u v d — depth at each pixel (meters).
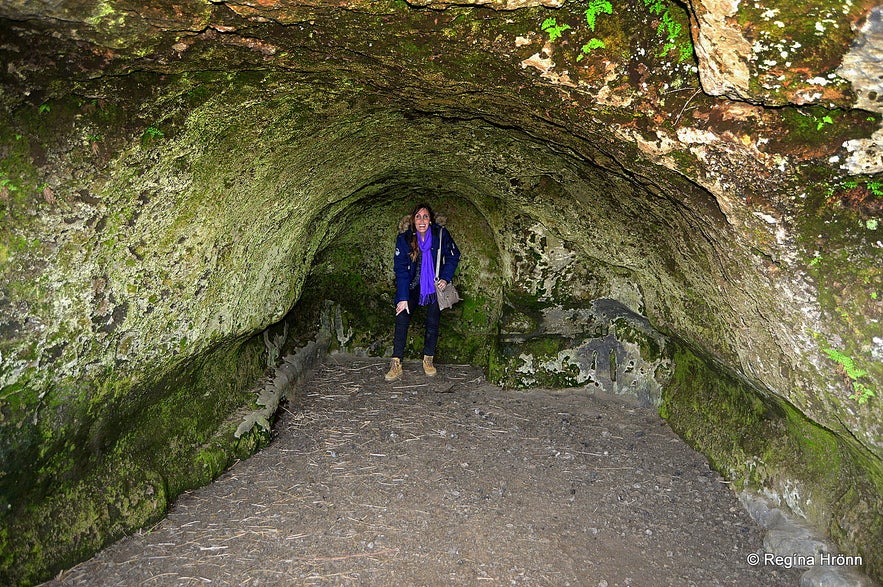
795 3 1.86
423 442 4.88
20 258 2.54
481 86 2.98
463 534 3.64
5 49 2.21
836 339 2.62
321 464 4.48
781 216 2.53
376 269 6.74
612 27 2.41
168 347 3.57
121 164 2.74
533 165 4.30
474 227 6.45
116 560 3.28
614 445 4.82
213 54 2.62
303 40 2.66
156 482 3.72
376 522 3.75
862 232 2.42
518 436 5.00
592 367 5.85
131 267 3.08
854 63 1.93
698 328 4.07
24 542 2.98
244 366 5.07
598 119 2.79
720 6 1.95
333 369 6.48
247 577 3.22
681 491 4.13
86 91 2.50
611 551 3.51
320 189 4.59
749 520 3.79
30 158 2.46
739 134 2.37
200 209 3.33
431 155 4.72
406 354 6.77
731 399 4.46
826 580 3.03
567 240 5.12
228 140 3.20
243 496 4.00
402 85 3.17
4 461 2.77
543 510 3.92
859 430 2.73
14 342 2.60
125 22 2.27
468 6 2.37
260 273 4.41
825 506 3.37
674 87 2.45
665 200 3.25
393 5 2.38
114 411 3.39
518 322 5.95
